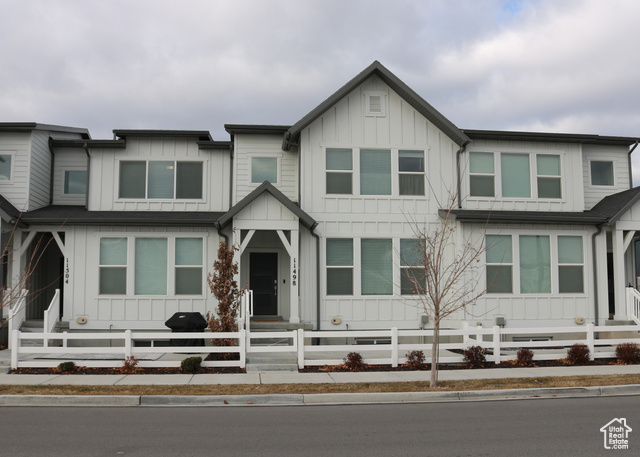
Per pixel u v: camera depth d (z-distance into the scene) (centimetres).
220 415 948
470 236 1814
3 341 1683
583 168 2059
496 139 1930
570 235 1880
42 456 688
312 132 1812
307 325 1702
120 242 1805
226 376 1275
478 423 883
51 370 1334
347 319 1770
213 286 1508
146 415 947
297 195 1906
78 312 1766
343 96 1808
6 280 1742
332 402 1077
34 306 1942
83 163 2047
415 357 1413
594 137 1977
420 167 1858
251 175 1922
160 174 1948
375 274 1803
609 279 2159
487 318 1795
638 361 1489
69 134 2078
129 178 1944
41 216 1762
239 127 1897
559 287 1858
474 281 1797
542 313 1830
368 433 816
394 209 1823
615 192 2078
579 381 1217
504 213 1827
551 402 1070
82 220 1748
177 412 974
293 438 784
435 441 767
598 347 1719
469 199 1886
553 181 1964
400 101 1859
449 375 1298
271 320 1841
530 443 755
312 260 1773
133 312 1780
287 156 1934
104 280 1791
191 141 1966
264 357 1468
